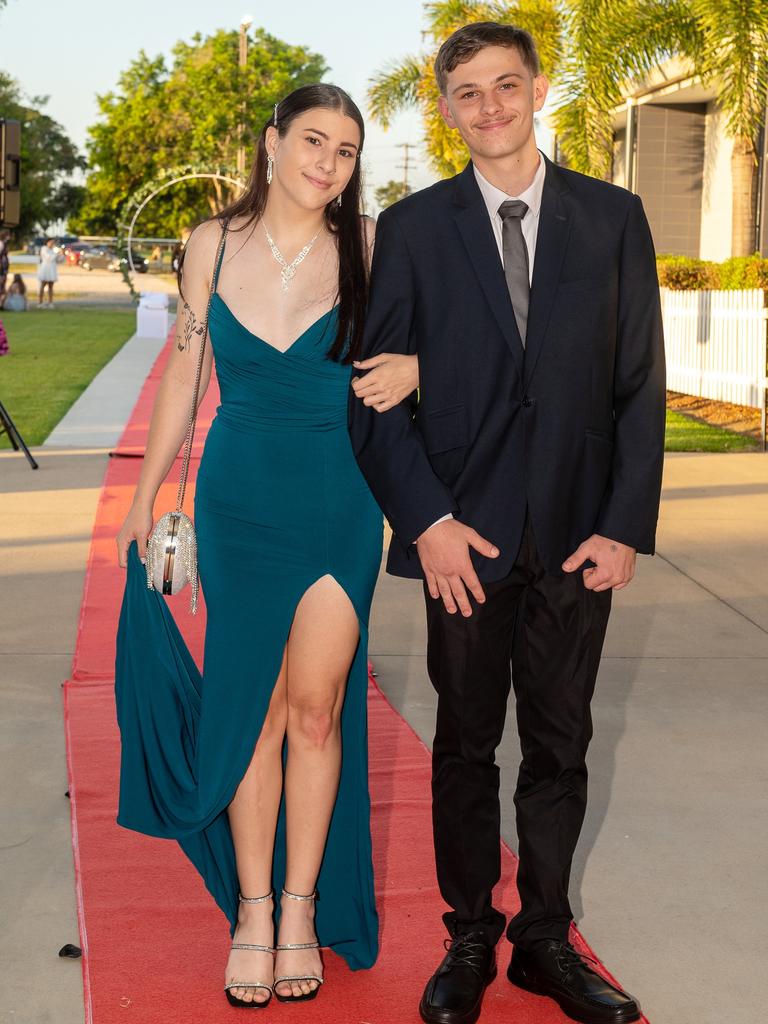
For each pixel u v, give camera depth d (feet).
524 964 9.19
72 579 21.56
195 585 9.69
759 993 9.32
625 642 18.54
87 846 11.53
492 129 8.40
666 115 73.82
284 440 9.39
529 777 9.18
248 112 160.97
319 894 9.61
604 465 8.83
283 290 9.38
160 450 9.90
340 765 9.64
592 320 8.62
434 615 8.95
